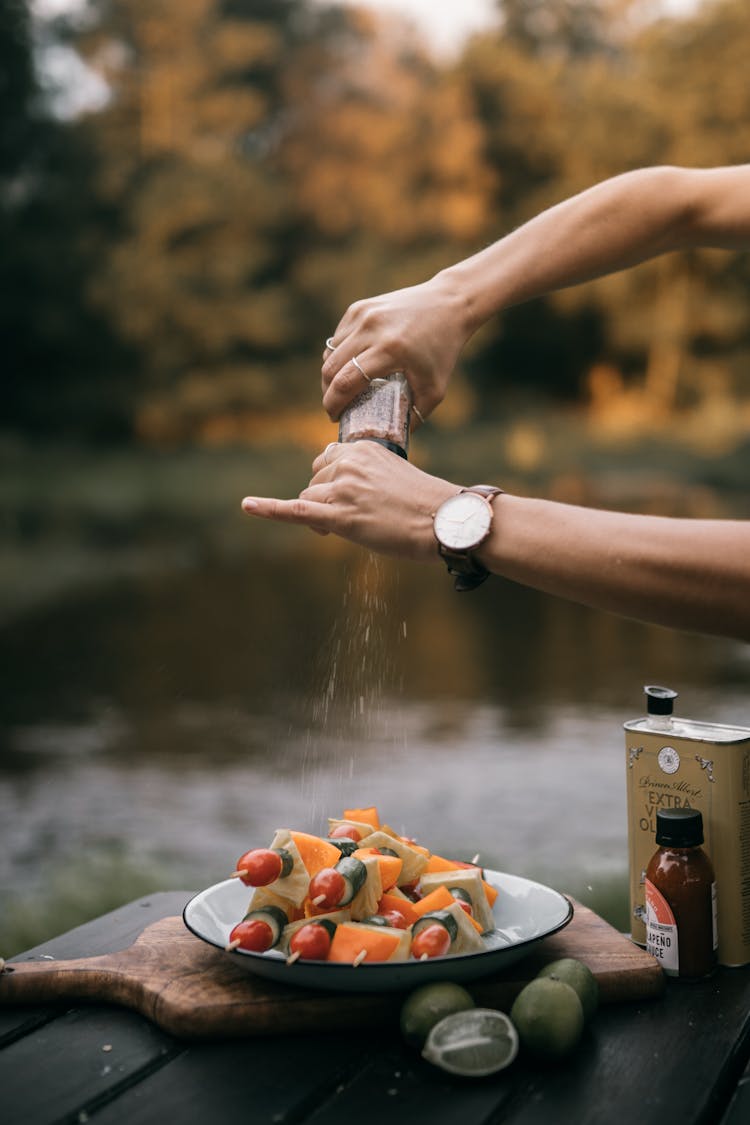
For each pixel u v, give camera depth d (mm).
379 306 1428
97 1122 1112
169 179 35594
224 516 29188
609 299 37188
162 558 22594
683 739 1464
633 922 1532
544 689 11180
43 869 5766
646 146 35812
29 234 34906
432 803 7031
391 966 1240
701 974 1417
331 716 10039
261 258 36656
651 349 38344
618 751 8523
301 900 1328
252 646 13766
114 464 34969
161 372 36344
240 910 1477
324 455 1353
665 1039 1273
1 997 1355
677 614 1142
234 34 37781
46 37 37000
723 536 1128
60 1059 1236
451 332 1446
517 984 1320
